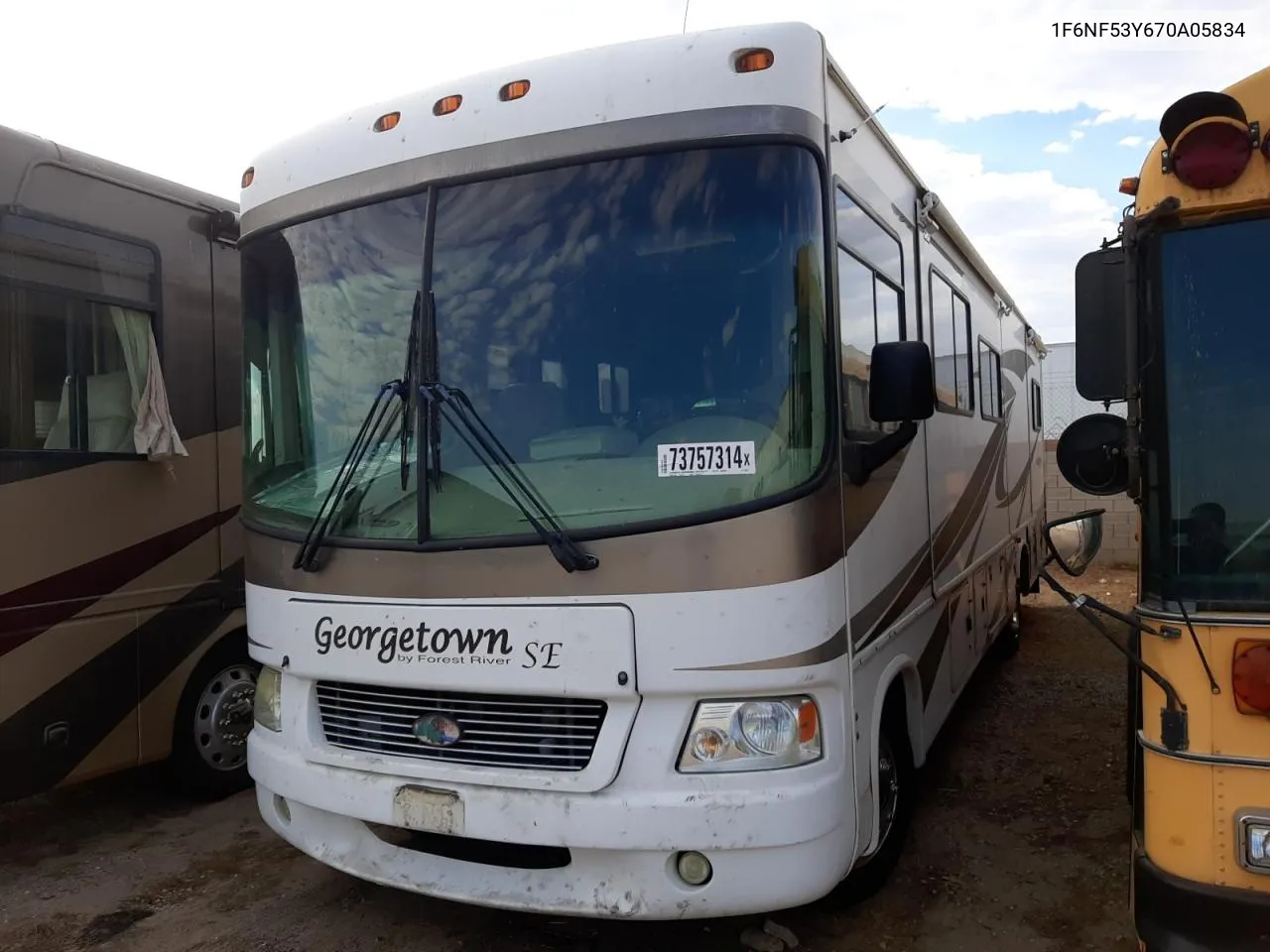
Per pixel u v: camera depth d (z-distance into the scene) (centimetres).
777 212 310
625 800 297
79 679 452
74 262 455
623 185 322
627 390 316
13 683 424
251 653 379
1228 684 243
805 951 357
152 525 487
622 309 320
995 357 711
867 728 343
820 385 311
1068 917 379
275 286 382
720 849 293
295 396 373
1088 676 764
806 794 297
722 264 312
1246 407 251
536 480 316
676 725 300
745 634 297
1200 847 243
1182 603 249
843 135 349
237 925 390
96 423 463
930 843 450
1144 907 252
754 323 308
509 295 330
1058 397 1417
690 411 309
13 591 424
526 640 310
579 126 326
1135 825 280
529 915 391
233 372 533
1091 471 275
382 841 345
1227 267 254
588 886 305
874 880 384
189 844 475
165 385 493
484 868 324
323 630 345
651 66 323
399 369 346
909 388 319
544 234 329
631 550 302
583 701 309
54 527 441
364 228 357
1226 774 242
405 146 352
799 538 301
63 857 463
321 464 363
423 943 373
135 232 484
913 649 419
